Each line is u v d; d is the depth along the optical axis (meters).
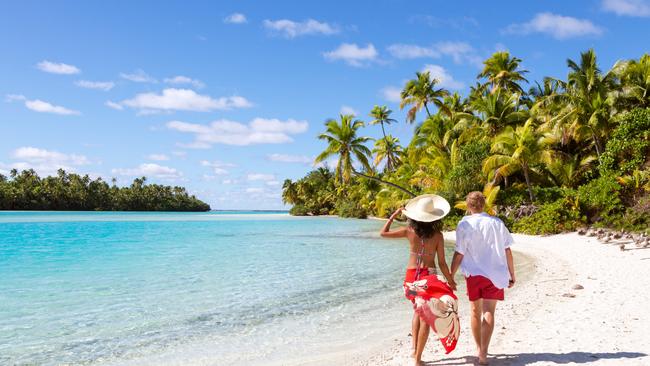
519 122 37.41
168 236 26.47
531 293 8.66
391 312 7.71
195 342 6.12
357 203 63.19
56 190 122.88
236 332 6.55
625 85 33.56
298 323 7.05
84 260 14.55
